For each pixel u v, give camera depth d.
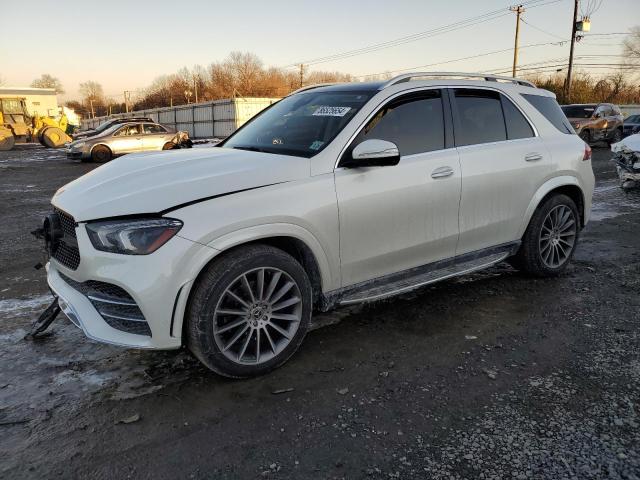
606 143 22.58
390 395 2.85
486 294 4.35
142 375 3.08
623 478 2.19
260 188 2.93
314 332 3.65
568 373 3.05
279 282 3.06
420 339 3.53
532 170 4.26
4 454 2.38
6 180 13.39
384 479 2.21
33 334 3.54
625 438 2.45
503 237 4.21
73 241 2.88
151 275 2.63
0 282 4.80
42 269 5.19
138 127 19.91
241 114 41.53
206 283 2.75
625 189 9.98
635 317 3.86
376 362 3.22
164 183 2.87
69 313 2.91
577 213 4.74
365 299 3.46
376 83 3.75
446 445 2.42
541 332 3.62
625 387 2.89
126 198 2.76
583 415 2.64
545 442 2.43
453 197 3.74
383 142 3.15
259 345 3.00
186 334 2.84
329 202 3.12
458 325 3.75
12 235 6.76
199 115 46.41
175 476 2.25
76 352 3.38
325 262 3.20
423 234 3.63
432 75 3.91
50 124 36.81
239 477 2.24
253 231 2.85
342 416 2.66
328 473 2.25
